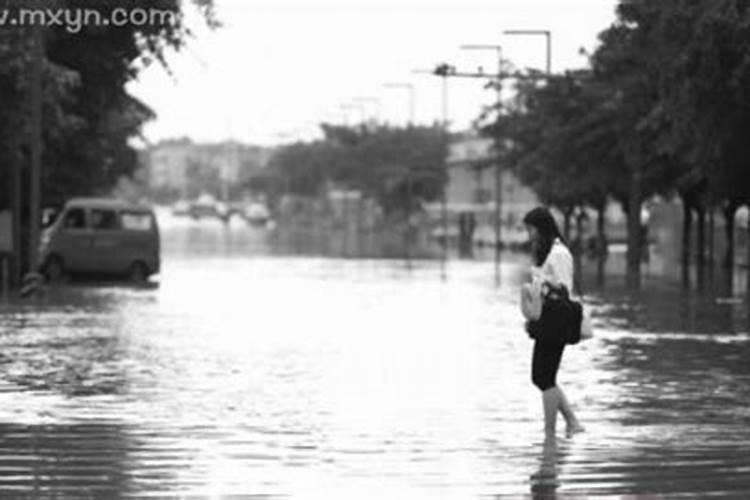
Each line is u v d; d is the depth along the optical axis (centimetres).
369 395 2439
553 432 2009
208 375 2719
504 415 2211
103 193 9300
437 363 2972
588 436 2014
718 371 2872
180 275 7175
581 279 7144
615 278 7275
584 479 1702
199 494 1596
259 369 2828
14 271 5759
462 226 13325
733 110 4784
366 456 1841
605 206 12012
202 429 2047
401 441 1958
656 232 12625
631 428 2095
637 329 3941
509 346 3366
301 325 3969
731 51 4562
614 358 3125
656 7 4934
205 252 11200
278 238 16350
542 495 1608
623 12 5656
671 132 5616
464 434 2023
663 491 1636
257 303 4962
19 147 5316
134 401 2338
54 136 5559
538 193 11100
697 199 8706
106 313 4369
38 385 2539
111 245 6575
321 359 3033
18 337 3506
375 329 3847
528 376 2736
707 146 5053
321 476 1705
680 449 1911
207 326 3903
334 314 4428
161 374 2728
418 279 6925
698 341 3556
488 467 1772
